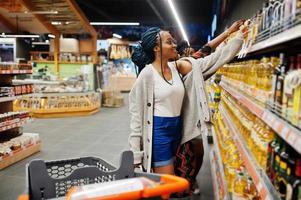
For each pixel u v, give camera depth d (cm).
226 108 347
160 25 2194
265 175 140
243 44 237
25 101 876
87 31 1175
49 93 888
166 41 235
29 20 1120
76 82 1015
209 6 1758
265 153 147
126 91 1862
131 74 1886
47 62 1177
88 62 1157
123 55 1845
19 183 368
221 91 464
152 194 101
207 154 482
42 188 141
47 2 1027
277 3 145
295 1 111
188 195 285
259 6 430
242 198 208
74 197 96
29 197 132
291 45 157
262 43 155
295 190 105
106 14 1914
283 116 120
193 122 246
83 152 504
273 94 136
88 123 786
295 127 105
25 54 1434
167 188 104
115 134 646
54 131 674
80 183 149
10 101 527
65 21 1127
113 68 1802
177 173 270
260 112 147
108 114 963
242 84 224
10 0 985
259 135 160
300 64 117
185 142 251
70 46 1230
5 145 439
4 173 402
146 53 245
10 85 512
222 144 312
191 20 2141
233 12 815
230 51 243
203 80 237
